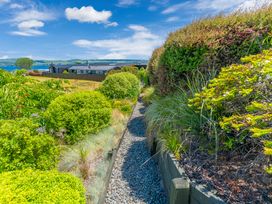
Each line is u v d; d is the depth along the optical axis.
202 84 3.21
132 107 8.23
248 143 2.21
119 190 2.65
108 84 9.98
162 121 3.39
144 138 4.69
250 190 1.72
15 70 5.09
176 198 1.91
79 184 1.80
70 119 3.94
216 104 2.21
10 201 1.40
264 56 2.12
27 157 2.36
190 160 2.32
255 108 1.71
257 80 1.95
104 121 4.61
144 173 3.09
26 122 2.78
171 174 2.37
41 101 4.59
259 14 3.36
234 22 3.51
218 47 3.44
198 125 2.74
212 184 1.87
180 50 3.93
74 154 3.26
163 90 4.93
